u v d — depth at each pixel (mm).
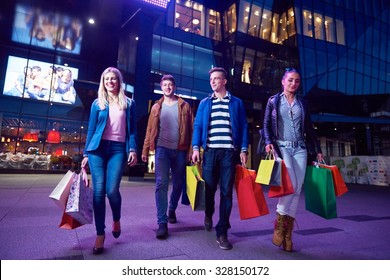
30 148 16531
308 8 23984
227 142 2936
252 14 22828
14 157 15078
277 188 2580
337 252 2646
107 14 14320
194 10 22688
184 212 4516
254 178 2795
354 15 26438
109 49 17734
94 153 2590
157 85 19562
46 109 17266
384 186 13664
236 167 2951
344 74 25172
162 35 20609
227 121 3010
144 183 10266
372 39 27062
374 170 15445
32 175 13508
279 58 23641
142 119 13297
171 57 20672
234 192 7633
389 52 28156
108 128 2664
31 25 15422
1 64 16719
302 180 2744
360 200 7246
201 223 3721
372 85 26625
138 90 13500
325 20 24766
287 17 23859
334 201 2678
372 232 3473
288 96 2947
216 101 3102
